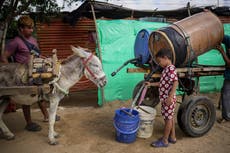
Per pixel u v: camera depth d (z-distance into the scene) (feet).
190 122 15.53
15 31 22.15
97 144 15.08
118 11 24.47
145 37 16.46
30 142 15.23
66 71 14.44
